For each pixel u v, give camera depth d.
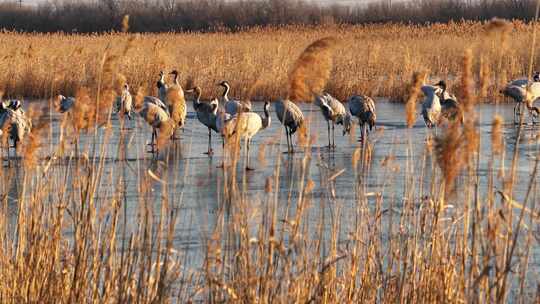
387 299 10.60
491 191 9.38
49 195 11.44
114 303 10.15
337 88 46.62
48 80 45.97
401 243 11.16
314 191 20.80
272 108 42.22
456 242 10.59
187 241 15.05
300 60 8.81
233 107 29.44
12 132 23.67
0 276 10.60
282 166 24.95
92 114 10.12
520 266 9.95
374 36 71.44
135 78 44.59
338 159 26.44
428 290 10.24
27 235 10.93
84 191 10.55
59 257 10.72
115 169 23.47
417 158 25.66
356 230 11.95
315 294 10.01
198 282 10.93
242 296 9.77
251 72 46.53
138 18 113.00
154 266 10.41
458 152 8.59
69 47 57.25
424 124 35.38
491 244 9.13
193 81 46.03
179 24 111.81
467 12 110.06
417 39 68.81
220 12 112.75
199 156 27.42
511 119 36.16
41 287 10.33
